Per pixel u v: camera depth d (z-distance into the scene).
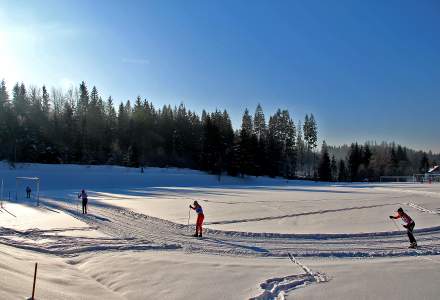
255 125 112.62
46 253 13.52
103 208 28.45
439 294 9.13
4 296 6.77
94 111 93.38
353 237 17.39
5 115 77.31
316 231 18.48
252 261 12.69
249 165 85.50
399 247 15.38
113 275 10.56
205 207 28.62
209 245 15.45
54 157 78.31
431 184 67.75
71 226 19.08
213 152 87.75
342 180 109.25
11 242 14.84
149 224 20.83
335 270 11.38
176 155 97.12
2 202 33.56
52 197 39.22
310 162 125.50
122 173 72.50
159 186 68.12
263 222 21.42
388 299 8.77
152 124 102.94
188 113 113.88
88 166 75.75
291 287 9.67
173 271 10.95
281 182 88.12
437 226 19.80
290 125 108.06
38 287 8.15
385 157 119.19
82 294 8.37
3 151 73.88
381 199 35.53
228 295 8.93
